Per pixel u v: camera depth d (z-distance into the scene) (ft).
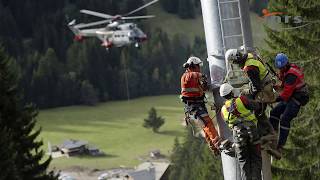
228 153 40.32
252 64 39.04
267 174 42.60
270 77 40.70
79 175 584.81
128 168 600.80
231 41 38.75
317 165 103.14
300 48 101.14
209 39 39.58
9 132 148.05
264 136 40.27
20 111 165.78
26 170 164.04
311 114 102.68
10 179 144.05
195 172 404.16
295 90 42.50
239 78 39.55
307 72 100.27
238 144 39.09
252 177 39.22
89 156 654.94
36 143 169.68
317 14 98.02
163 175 558.15
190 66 44.50
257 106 39.88
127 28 307.99
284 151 105.19
